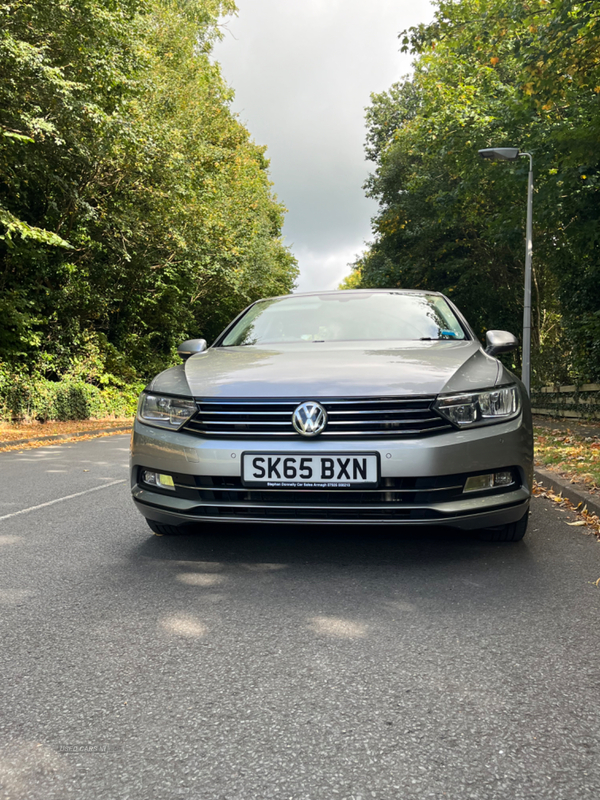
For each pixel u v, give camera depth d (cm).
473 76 1861
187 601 330
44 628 298
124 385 2539
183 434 379
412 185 2639
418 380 369
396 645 275
